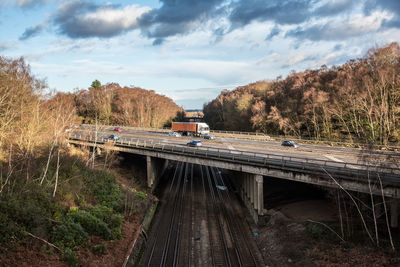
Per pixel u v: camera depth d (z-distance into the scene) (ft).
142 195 127.24
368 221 84.43
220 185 164.25
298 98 235.40
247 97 300.40
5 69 121.80
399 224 79.92
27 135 102.99
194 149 131.23
